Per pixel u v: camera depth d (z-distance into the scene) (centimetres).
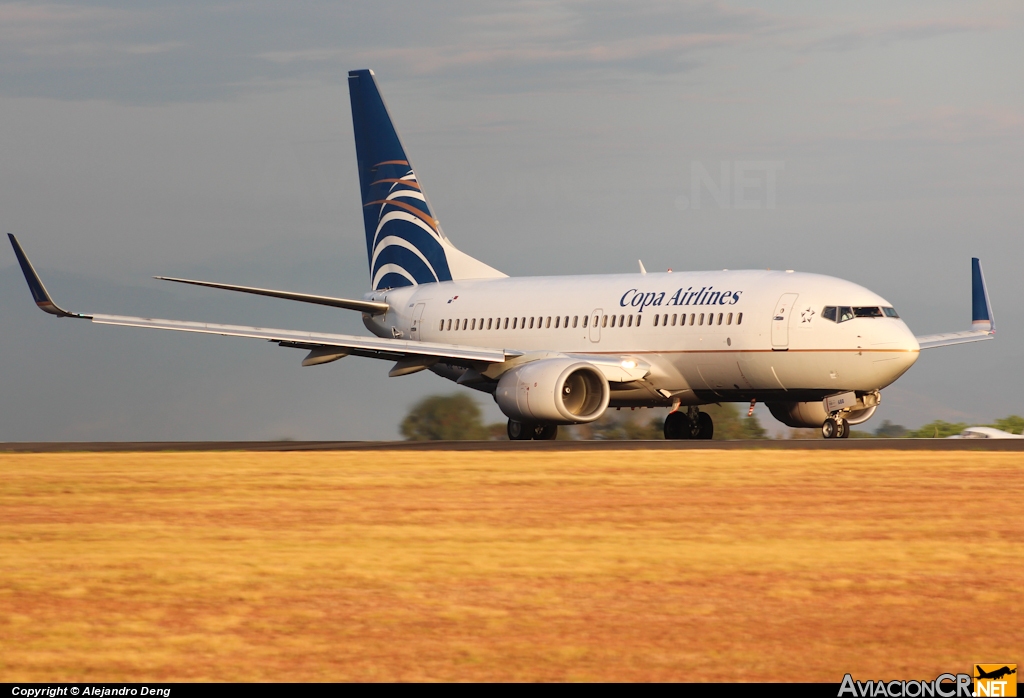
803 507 6812
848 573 4938
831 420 13362
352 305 16738
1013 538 5731
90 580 4900
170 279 14962
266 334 13950
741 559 5231
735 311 13450
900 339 12619
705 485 7888
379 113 17850
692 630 4100
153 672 3691
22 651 3900
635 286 14738
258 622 4222
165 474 9206
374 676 3647
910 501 7031
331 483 8300
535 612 4334
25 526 6400
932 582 4775
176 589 4722
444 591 4656
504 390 13762
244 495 7681
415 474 8819
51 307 14088
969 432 16362
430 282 17475
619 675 3656
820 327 12862
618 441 13025
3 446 15662
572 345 14925
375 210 18012
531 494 7519
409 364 15188
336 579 4881
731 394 13862
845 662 3772
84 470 9719
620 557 5291
